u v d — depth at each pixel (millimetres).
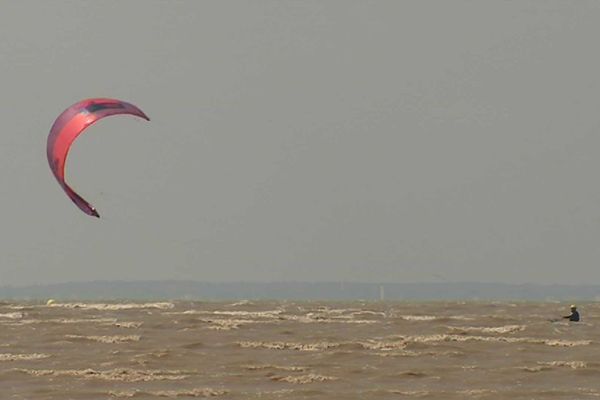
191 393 169000
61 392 170625
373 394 168625
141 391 171250
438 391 171750
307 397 165750
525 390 173000
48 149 181125
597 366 199375
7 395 168125
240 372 192375
